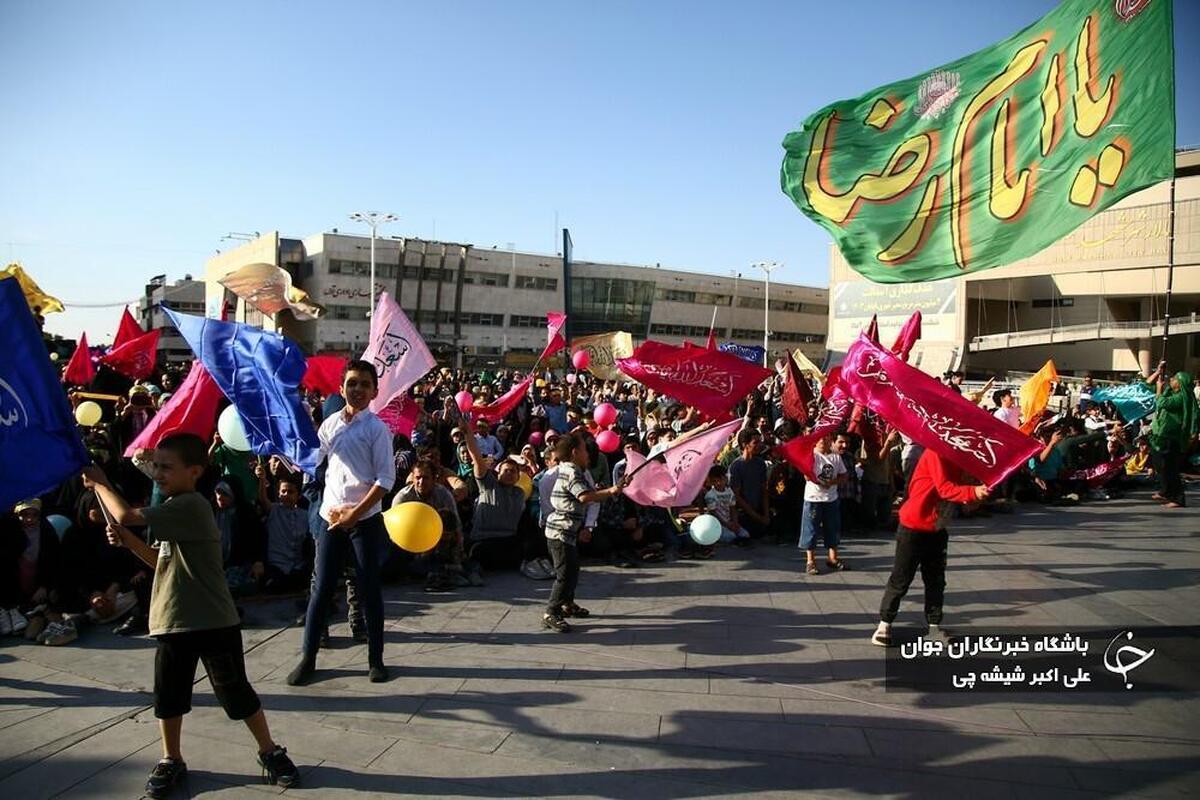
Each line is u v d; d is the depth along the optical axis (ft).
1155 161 16.31
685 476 22.39
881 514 36.50
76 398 36.88
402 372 21.62
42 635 19.67
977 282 194.18
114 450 28.09
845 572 28.02
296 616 22.20
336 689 16.98
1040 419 44.86
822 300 310.04
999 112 18.61
